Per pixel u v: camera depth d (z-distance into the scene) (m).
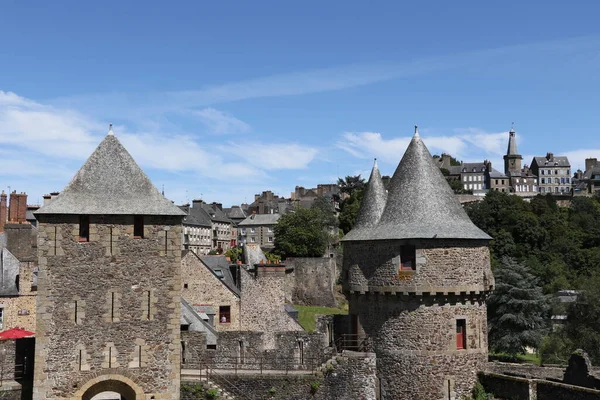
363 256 35.22
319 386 32.56
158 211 30.00
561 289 72.25
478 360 33.81
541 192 158.88
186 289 47.91
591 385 31.64
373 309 34.75
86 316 28.88
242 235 133.75
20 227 53.09
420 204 34.47
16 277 43.59
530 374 35.97
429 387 32.69
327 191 156.88
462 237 33.31
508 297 56.03
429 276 32.88
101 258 29.28
